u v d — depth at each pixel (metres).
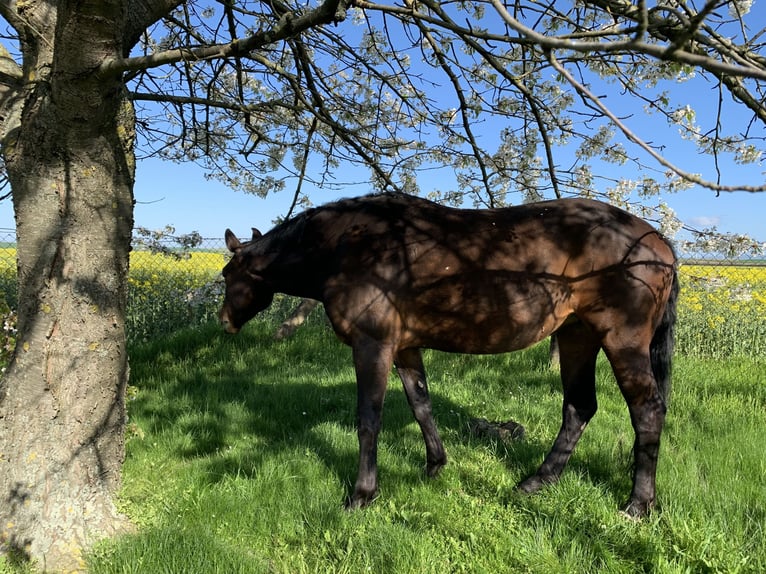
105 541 2.81
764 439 4.05
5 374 2.85
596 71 4.48
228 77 6.06
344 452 3.97
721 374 6.09
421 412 3.67
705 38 2.00
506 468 3.82
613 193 4.70
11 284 8.92
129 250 3.04
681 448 3.93
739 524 2.86
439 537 2.90
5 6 2.65
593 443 4.12
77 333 2.81
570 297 3.22
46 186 2.74
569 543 2.79
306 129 5.60
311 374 6.20
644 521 3.03
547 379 5.91
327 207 3.59
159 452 4.02
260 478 3.48
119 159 2.88
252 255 3.82
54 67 2.44
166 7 2.96
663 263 3.21
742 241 4.21
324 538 2.90
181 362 6.71
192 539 2.76
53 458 2.79
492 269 3.17
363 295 3.24
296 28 2.57
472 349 3.35
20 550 2.69
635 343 3.16
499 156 5.44
